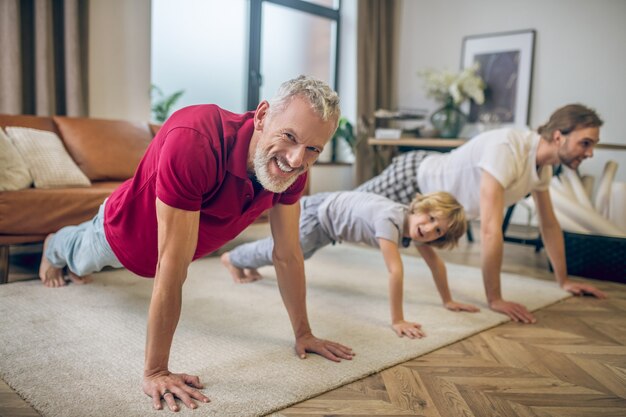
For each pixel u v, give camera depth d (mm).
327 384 1559
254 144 1395
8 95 3377
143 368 1611
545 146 2404
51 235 2447
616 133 4887
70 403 1374
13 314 2047
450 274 3096
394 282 2076
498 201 2342
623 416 1470
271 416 1378
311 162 1312
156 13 4574
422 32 6039
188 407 1376
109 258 1930
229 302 2355
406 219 2180
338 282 2809
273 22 5426
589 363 1853
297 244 1737
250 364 1683
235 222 1604
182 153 1301
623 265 3045
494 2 5523
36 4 3447
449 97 5211
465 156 2547
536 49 5301
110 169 3424
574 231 3414
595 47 4961
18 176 2701
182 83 4812
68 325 1965
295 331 1823
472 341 2025
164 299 1389
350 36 5902
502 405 1501
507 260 3695
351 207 2324
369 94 5734
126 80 4160
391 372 1700
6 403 1375
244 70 5227
